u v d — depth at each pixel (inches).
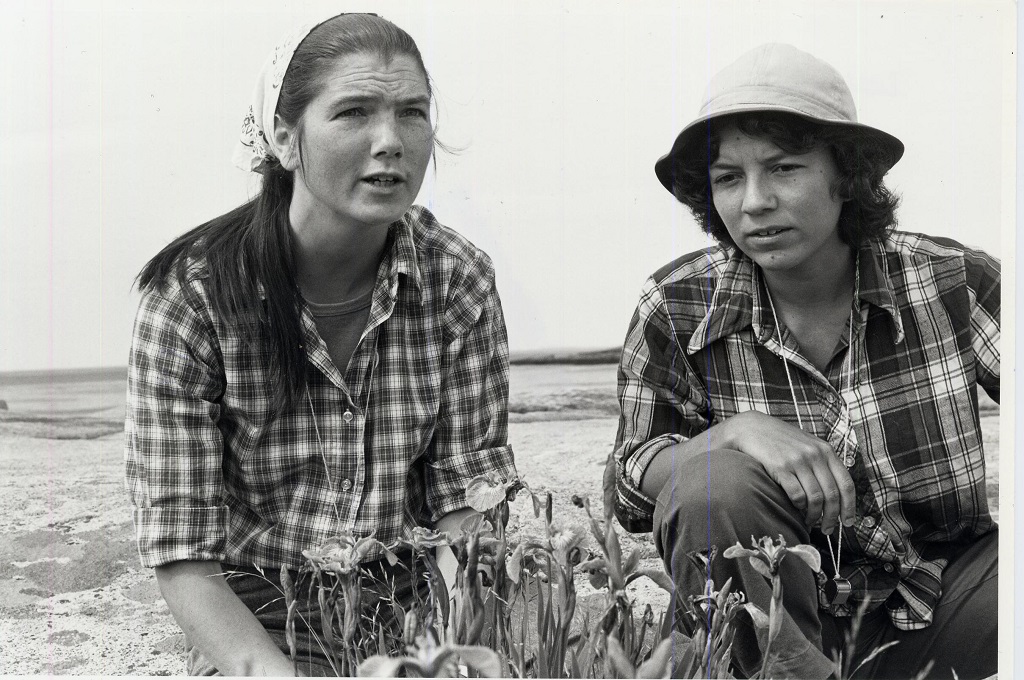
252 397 61.4
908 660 63.0
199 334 59.6
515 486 43.9
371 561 63.7
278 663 55.6
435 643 36.8
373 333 63.7
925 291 64.8
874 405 64.2
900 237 67.3
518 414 149.3
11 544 110.3
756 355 66.9
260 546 64.0
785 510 56.0
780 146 59.0
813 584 56.7
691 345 67.1
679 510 56.3
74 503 124.0
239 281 59.3
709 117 60.2
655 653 36.4
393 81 55.9
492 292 69.2
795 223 60.3
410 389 65.1
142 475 59.5
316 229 59.2
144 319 59.9
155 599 96.1
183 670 78.7
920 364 64.4
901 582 63.3
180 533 58.5
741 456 57.5
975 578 63.1
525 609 43.1
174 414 59.6
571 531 40.4
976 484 64.3
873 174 61.9
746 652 53.4
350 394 63.5
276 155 58.6
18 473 132.1
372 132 55.3
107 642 83.4
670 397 67.7
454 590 42.9
